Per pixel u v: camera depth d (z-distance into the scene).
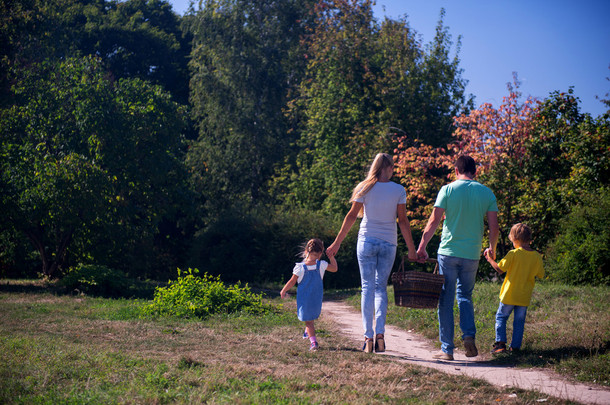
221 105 28.62
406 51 25.55
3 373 4.38
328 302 14.41
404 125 23.81
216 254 22.42
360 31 26.78
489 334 6.73
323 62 26.34
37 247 18.62
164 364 4.83
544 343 5.95
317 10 29.12
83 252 19.31
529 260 5.83
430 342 7.02
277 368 4.93
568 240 13.20
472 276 5.60
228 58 29.06
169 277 26.38
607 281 12.14
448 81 25.50
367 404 3.76
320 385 4.29
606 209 12.84
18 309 10.13
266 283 21.00
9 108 19.05
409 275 5.43
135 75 33.03
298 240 21.59
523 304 5.79
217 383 4.27
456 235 5.54
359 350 6.07
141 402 3.72
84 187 16.11
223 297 10.02
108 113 17.80
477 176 17.75
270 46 29.72
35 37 23.45
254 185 29.70
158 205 21.39
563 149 17.14
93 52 31.92
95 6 35.00
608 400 3.93
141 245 23.59
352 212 5.74
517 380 4.59
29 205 15.86
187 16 30.94
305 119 30.30
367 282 5.63
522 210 16.25
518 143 17.81
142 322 8.38
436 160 19.92
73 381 4.26
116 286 13.93
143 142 19.47
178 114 20.64
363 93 25.75
